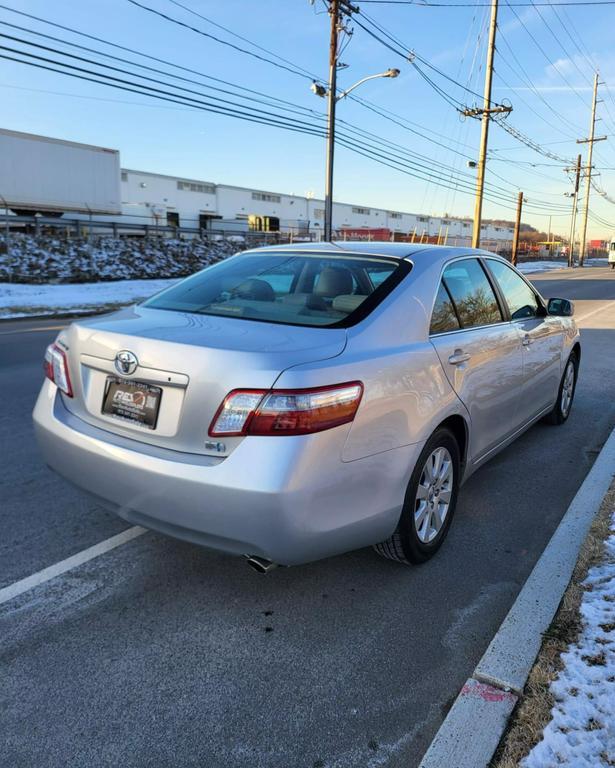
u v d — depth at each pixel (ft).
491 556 11.02
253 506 7.57
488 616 9.21
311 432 7.70
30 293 64.90
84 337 9.41
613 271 163.84
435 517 10.64
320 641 8.59
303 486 7.67
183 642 8.50
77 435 9.21
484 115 101.30
